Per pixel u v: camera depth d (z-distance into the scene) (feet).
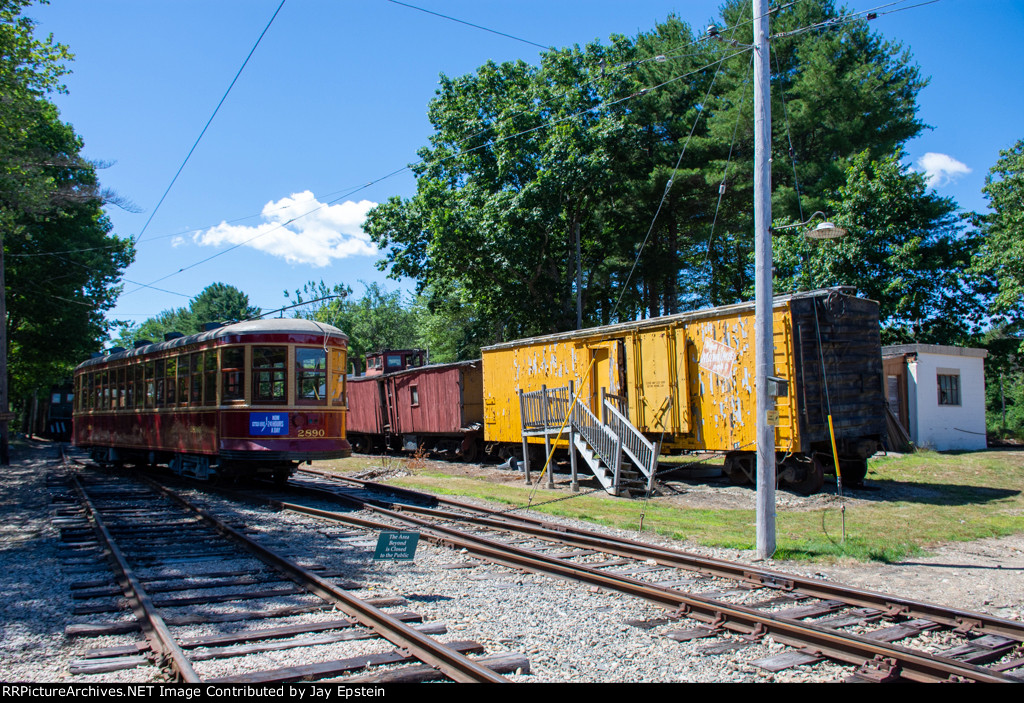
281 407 44.29
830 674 15.11
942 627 18.03
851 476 47.34
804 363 43.70
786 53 96.27
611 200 102.32
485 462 70.85
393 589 21.71
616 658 15.94
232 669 14.82
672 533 31.01
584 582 22.39
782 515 36.86
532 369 62.08
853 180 83.35
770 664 15.39
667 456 60.54
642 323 51.98
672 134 104.06
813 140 92.63
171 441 50.52
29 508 40.01
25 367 129.39
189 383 48.62
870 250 83.56
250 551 26.91
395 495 45.24
